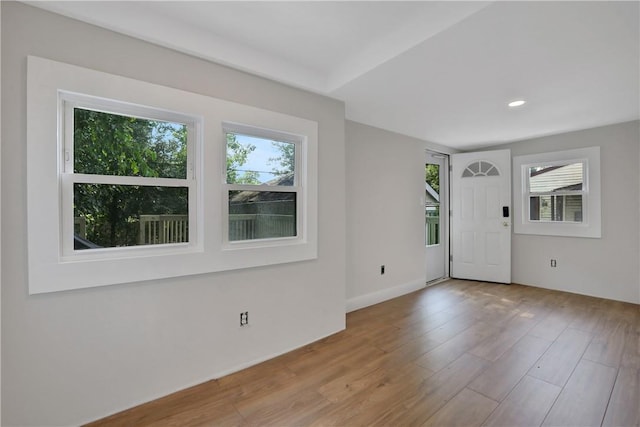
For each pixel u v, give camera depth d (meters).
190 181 1.98
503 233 4.29
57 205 1.51
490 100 2.71
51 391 1.51
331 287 2.71
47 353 1.50
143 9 1.68
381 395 1.81
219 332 2.05
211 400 1.79
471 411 1.66
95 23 1.59
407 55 1.91
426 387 1.88
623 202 3.47
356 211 3.39
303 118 2.47
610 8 1.46
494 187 4.35
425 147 4.27
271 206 2.38
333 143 2.71
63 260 1.57
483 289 4.09
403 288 3.92
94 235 1.67
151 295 1.79
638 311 3.17
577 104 2.81
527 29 1.63
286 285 2.39
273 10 1.69
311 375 2.04
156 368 1.80
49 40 1.49
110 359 1.66
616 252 3.53
